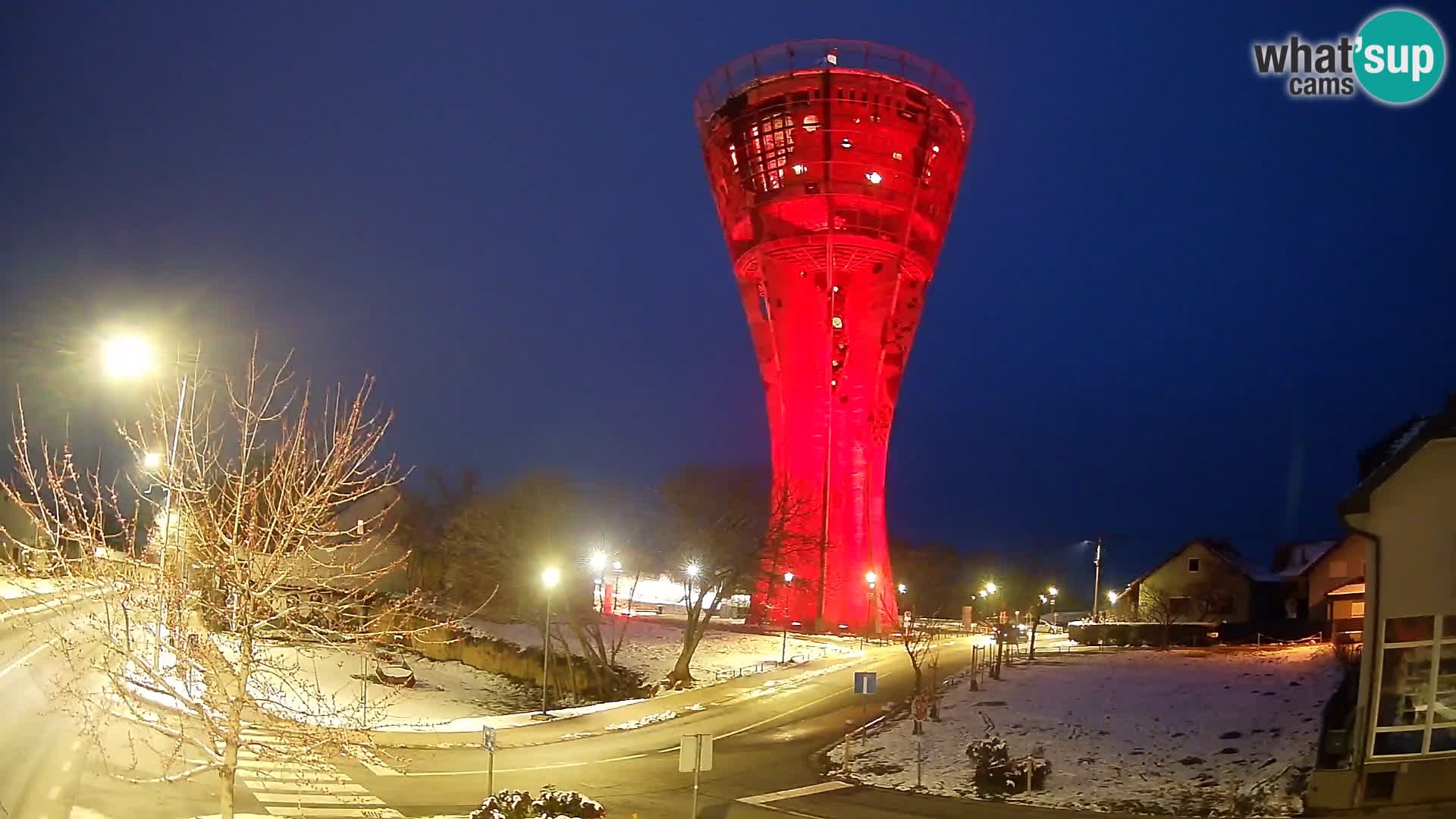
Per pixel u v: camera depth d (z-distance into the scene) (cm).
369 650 2016
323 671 4272
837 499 7594
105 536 1188
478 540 5722
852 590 7444
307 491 1243
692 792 2666
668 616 8319
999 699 3638
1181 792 2377
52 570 1255
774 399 7962
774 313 7869
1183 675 3653
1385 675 2056
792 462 7700
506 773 2848
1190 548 6881
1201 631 5719
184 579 1207
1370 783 2064
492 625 6000
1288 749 2511
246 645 1199
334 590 1630
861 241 7606
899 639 6812
